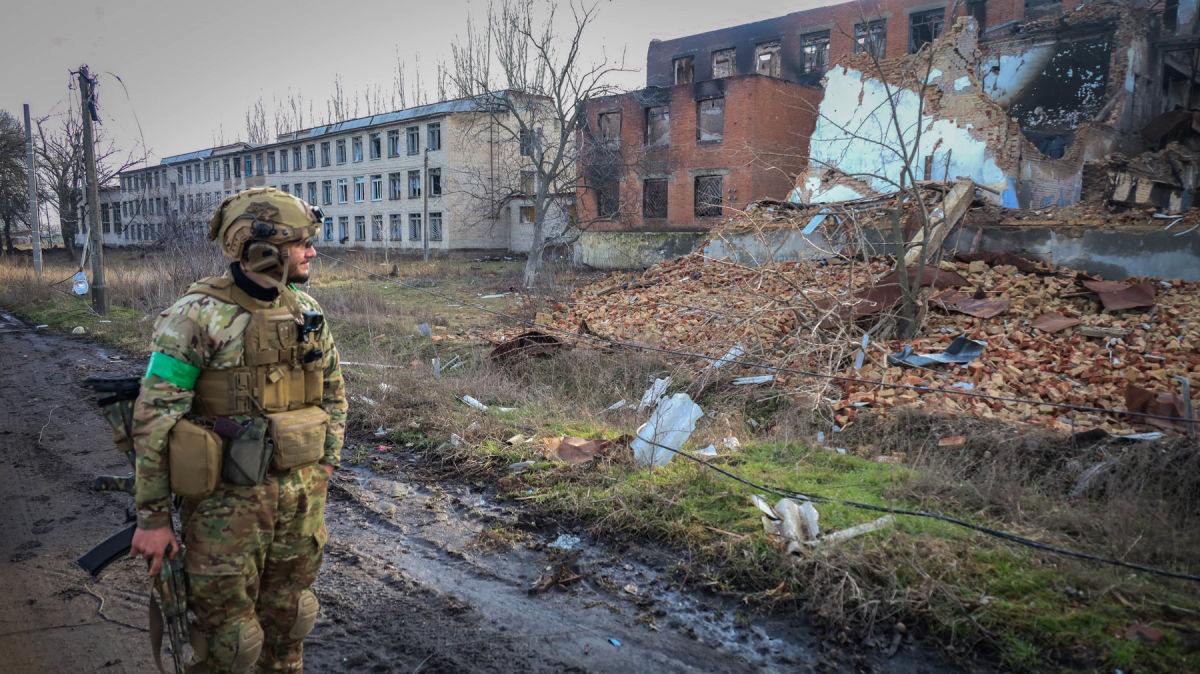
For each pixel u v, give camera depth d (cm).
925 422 596
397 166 4844
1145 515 388
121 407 216
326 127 5516
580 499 450
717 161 2966
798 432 597
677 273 1577
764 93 2877
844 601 321
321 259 4047
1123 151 2134
